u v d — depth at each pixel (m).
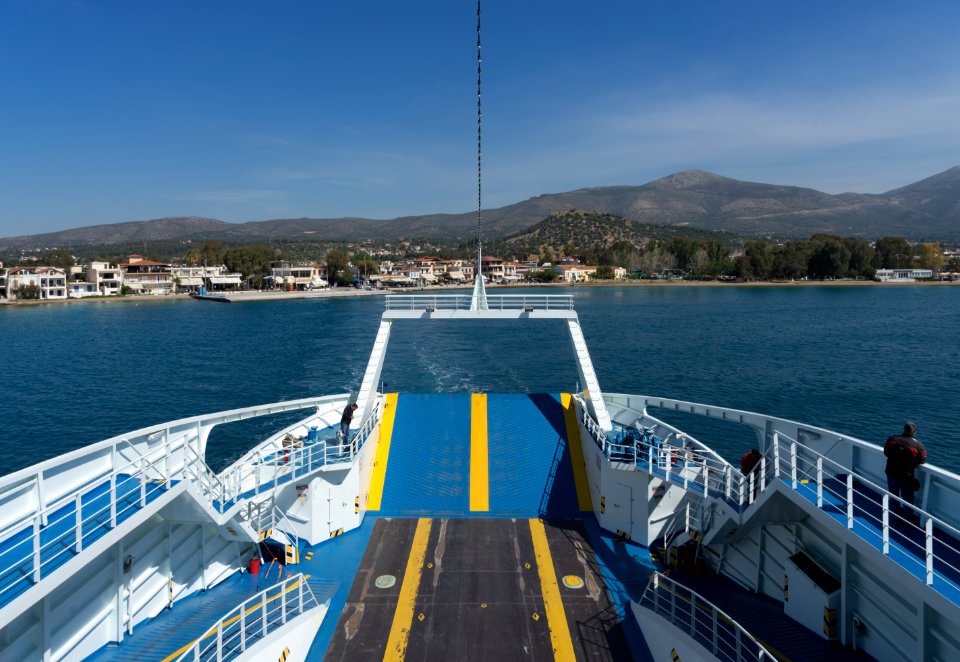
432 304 30.12
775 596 17.56
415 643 16.00
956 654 11.62
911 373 65.50
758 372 66.69
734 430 44.09
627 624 16.94
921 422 47.12
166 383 62.75
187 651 13.03
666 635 15.06
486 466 26.09
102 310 153.12
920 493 13.41
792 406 52.16
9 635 12.18
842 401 53.66
